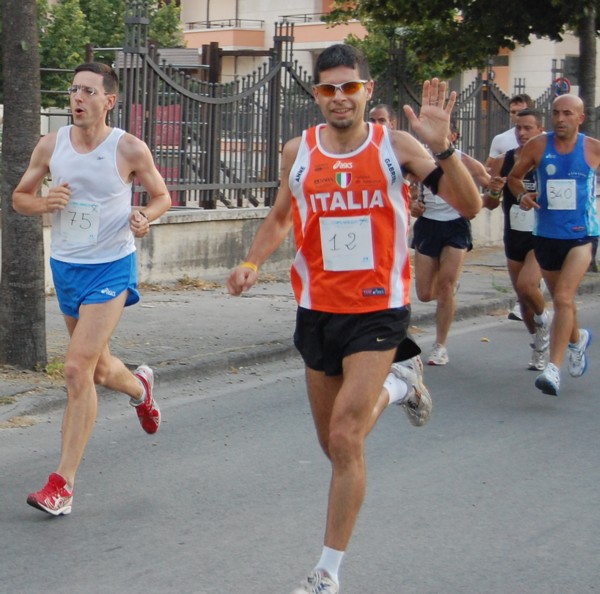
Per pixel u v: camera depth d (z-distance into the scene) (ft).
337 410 16.44
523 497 21.98
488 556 18.80
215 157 48.52
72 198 21.24
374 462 24.17
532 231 32.63
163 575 17.74
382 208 16.96
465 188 16.69
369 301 16.94
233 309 41.24
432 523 20.38
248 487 22.34
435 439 26.11
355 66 16.71
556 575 18.02
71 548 18.85
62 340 33.78
